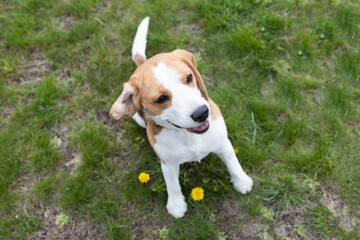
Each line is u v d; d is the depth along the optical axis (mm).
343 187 845
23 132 1014
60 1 1229
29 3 1217
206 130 668
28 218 900
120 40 1135
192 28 1136
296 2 1131
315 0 1123
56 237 875
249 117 965
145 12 1158
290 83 985
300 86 993
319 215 814
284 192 854
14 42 1157
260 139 929
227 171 902
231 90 1009
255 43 1047
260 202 855
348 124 928
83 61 1126
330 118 927
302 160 877
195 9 1156
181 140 702
